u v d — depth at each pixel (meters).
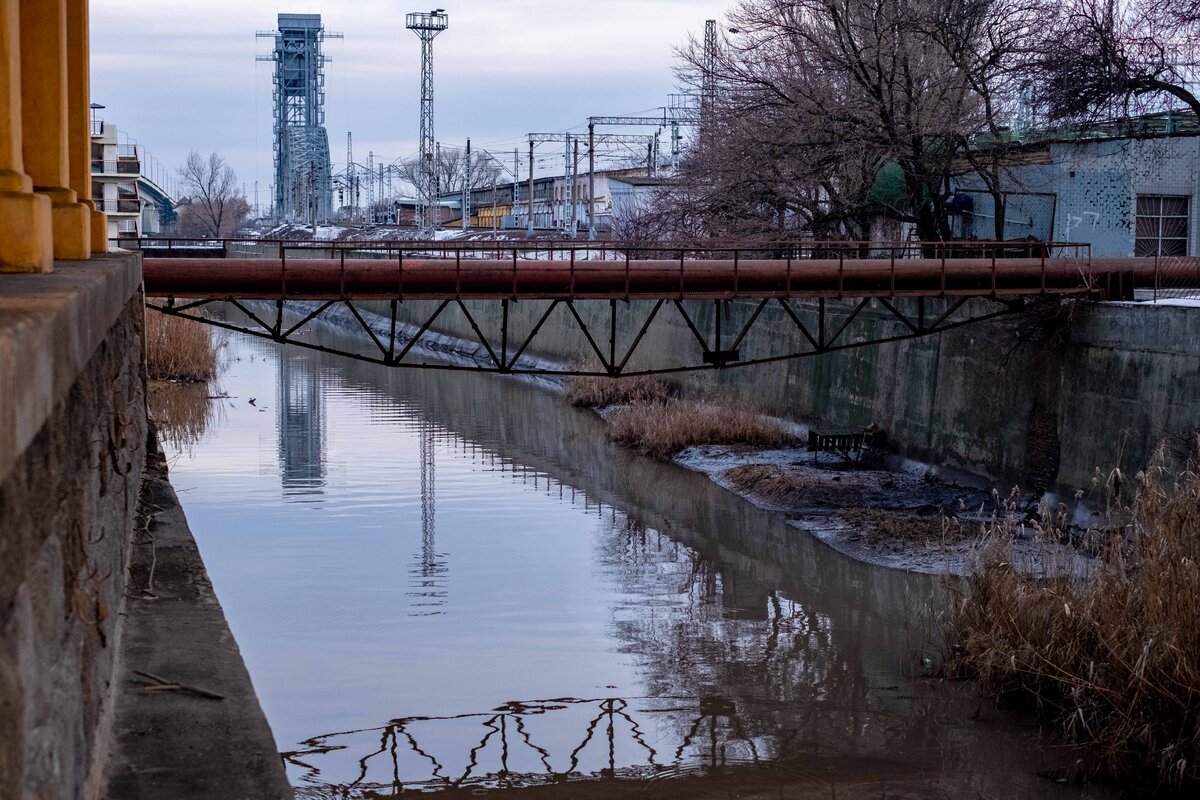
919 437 30.56
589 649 18.58
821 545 25.45
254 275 22.59
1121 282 26.03
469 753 14.65
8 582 2.60
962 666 16.80
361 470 33.03
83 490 4.57
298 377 55.12
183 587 7.91
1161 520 14.00
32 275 4.91
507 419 43.22
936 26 33.84
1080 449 24.92
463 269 23.58
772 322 38.19
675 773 14.04
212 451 35.38
